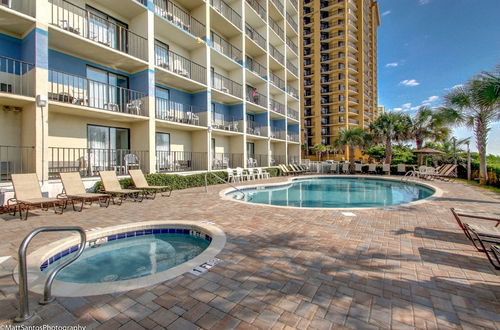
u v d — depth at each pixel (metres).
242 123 18.02
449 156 22.25
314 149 47.97
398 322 2.14
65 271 3.87
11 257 3.52
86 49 9.45
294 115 27.64
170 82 13.62
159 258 4.43
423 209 6.81
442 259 3.48
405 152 26.89
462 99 12.95
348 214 6.24
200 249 4.87
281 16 24.08
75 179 7.36
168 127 13.59
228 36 18.31
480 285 2.77
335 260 3.44
